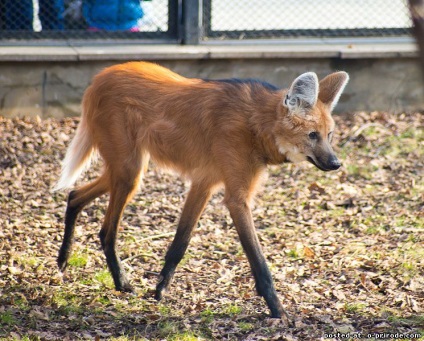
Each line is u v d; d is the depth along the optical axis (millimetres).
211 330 5898
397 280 6902
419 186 9539
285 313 6090
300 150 6215
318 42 12648
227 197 6371
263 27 12648
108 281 7012
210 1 12312
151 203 9125
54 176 9688
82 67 11609
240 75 12023
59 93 11641
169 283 6688
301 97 6027
